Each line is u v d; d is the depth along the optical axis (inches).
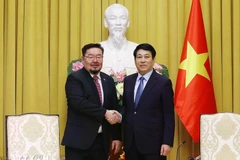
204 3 187.2
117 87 157.8
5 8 184.2
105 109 138.2
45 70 183.6
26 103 182.4
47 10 184.5
